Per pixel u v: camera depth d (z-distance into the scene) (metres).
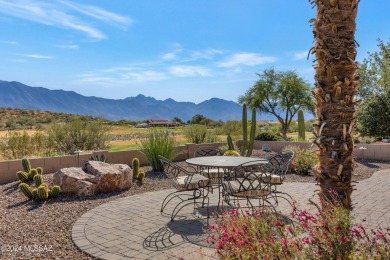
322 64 3.34
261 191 4.80
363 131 16.83
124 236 4.26
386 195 6.62
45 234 4.38
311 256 2.21
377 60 17.28
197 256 3.60
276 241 2.39
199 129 15.09
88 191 6.50
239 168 5.07
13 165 7.95
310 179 8.59
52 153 11.23
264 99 27.11
